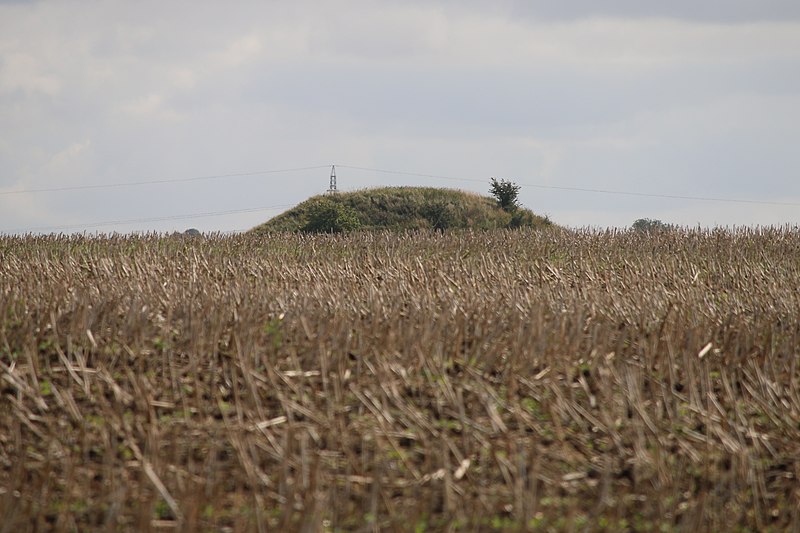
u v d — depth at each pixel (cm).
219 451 3097
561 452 3153
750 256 9025
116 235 11600
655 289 6134
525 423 3334
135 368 3869
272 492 2800
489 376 3791
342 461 3020
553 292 5978
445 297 5425
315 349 3931
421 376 3728
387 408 3369
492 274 7094
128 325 4253
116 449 3095
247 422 3297
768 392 3659
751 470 3027
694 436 3297
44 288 5584
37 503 2756
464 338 4256
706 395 3647
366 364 3784
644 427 3284
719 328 4716
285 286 6138
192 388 3653
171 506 2677
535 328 4231
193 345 3972
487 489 2870
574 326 4512
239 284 6188
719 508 2888
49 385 3666
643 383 3853
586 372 3931
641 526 2761
